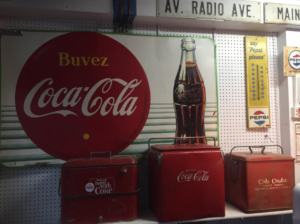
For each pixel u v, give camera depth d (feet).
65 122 5.60
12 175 5.51
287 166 5.34
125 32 6.04
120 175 4.69
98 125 5.71
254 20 6.10
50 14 5.49
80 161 4.79
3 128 5.41
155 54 6.03
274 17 6.19
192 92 6.14
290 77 6.48
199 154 4.94
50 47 5.61
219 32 6.53
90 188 4.59
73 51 5.68
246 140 6.52
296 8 6.34
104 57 5.80
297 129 6.44
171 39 6.11
